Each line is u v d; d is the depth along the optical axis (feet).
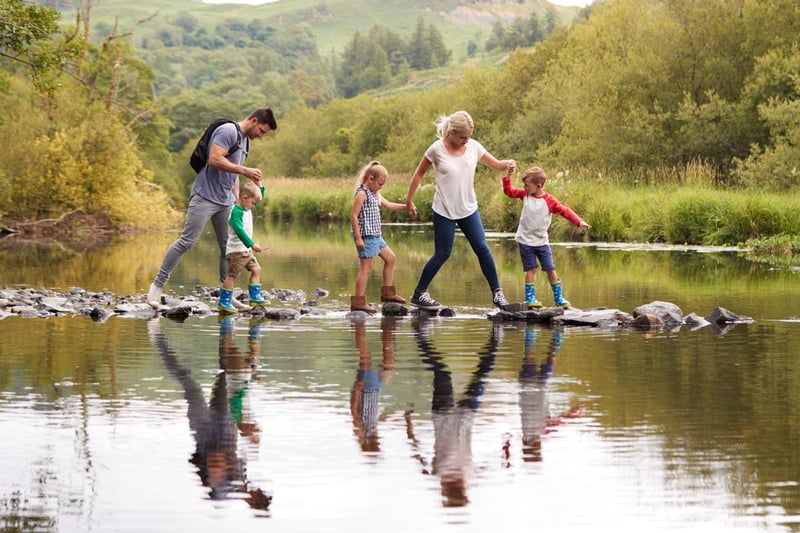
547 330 25.64
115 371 19.29
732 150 93.97
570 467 12.30
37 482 11.86
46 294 35.17
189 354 21.53
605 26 122.72
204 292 37.01
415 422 14.75
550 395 16.65
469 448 13.24
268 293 36.35
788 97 89.40
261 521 10.50
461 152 29.78
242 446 13.44
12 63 130.82
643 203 73.72
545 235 29.48
